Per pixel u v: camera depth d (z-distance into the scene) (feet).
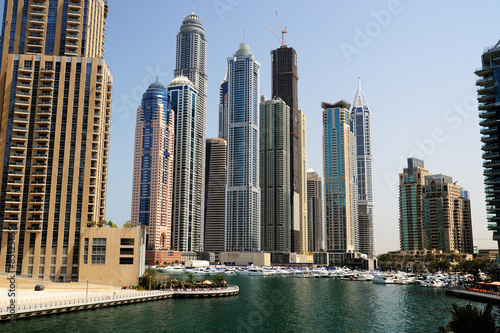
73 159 545.85
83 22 613.11
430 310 434.30
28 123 547.08
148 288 506.48
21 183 528.22
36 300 371.76
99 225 540.52
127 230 517.96
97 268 507.30
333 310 433.89
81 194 537.65
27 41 593.42
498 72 637.71
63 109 557.33
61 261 513.86
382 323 361.92
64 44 602.03
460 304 468.75
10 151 535.60
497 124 629.92
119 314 365.61
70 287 487.61
